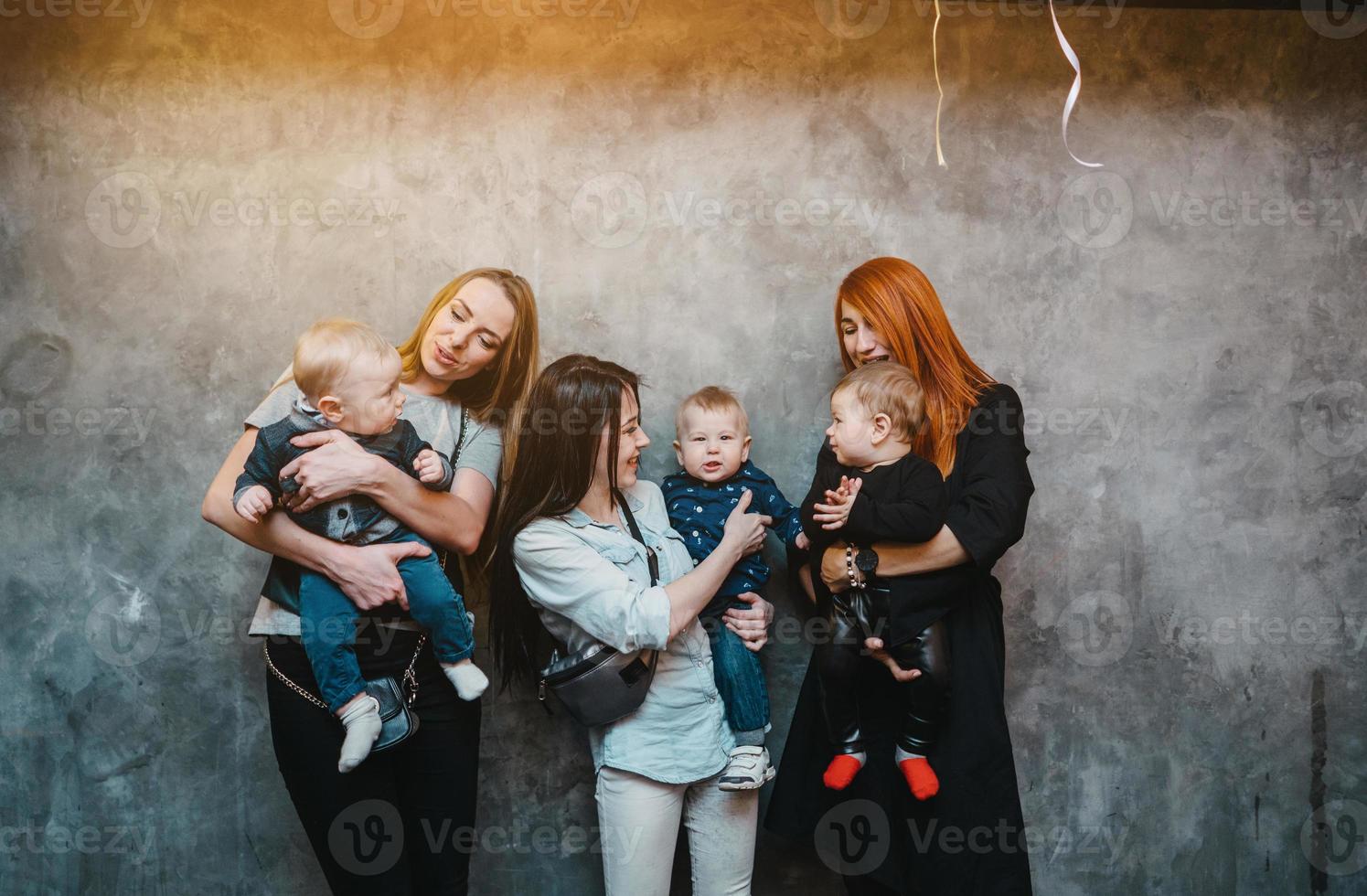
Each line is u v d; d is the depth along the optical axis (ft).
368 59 8.85
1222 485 9.17
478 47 8.88
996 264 9.05
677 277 8.98
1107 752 9.14
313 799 7.12
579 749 8.95
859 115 9.02
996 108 9.04
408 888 7.34
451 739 7.57
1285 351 9.19
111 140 8.80
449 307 7.64
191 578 8.87
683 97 8.96
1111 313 9.11
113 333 8.84
